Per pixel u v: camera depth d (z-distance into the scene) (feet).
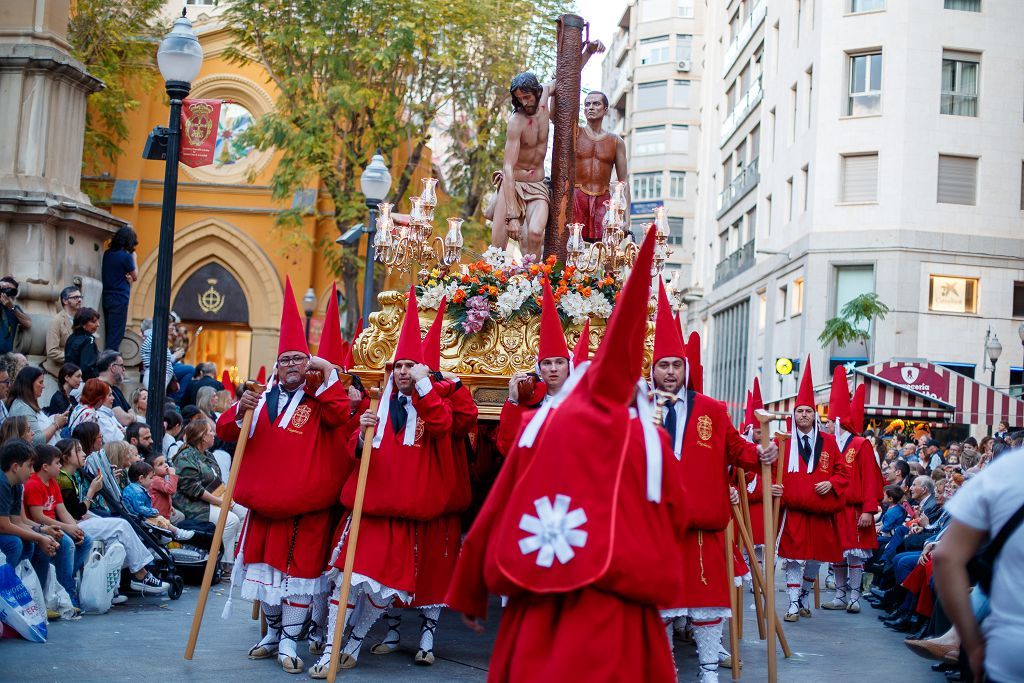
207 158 37.45
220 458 43.65
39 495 29.01
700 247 180.55
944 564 11.87
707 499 24.12
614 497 13.78
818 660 29.86
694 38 228.02
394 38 89.51
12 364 35.09
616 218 31.86
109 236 47.78
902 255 104.22
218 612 31.89
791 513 37.37
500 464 34.50
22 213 43.39
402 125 93.91
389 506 24.63
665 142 228.02
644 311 14.24
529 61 95.81
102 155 110.73
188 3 130.21
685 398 24.76
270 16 94.48
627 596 13.60
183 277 113.80
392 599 25.35
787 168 121.19
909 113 105.50
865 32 108.17
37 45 44.80
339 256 98.78
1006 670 11.41
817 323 108.78
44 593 28.78
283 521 24.81
